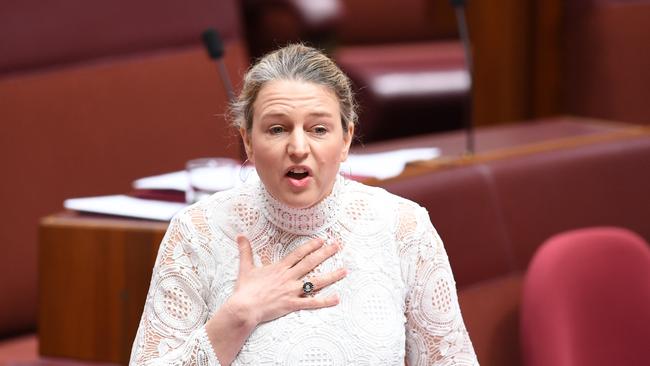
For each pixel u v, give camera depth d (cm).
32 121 1147
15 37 1150
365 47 1725
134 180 1212
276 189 595
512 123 1722
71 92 1180
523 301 880
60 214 857
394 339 615
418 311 642
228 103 630
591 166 1040
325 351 602
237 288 607
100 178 1187
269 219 626
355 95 617
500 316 952
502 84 1709
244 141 612
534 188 995
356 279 621
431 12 1691
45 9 1177
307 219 621
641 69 1633
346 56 1652
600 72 1662
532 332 866
